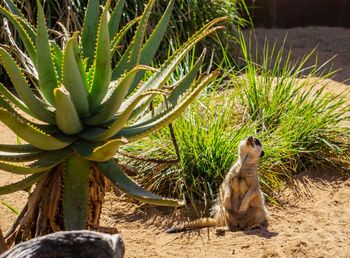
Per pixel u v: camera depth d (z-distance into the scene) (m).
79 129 5.45
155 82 5.86
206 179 8.30
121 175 5.45
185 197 8.16
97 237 3.74
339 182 8.57
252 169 7.50
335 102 10.51
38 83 5.70
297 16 16.84
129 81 5.28
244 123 9.13
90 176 5.53
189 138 8.38
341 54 14.41
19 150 5.45
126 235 7.30
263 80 9.93
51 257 3.62
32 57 5.64
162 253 6.82
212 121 8.71
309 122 9.12
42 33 5.28
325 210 7.86
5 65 5.18
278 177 8.64
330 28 16.69
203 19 12.57
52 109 5.61
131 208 7.96
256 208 7.55
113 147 5.08
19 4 11.39
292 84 10.03
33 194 5.57
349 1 16.75
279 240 7.09
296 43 15.31
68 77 5.27
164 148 8.32
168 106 5.79
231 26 13.11
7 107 5.44
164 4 12.08
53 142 5.27
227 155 8.40
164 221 7.71
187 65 9.88
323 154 8.98
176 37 11.98
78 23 11.09
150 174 8.29
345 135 9.26
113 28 6.11
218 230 7.35
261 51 14.28
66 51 5.12
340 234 7.25
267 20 16.64
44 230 5.52
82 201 5.36
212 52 11.45
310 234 7.23
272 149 8.55
